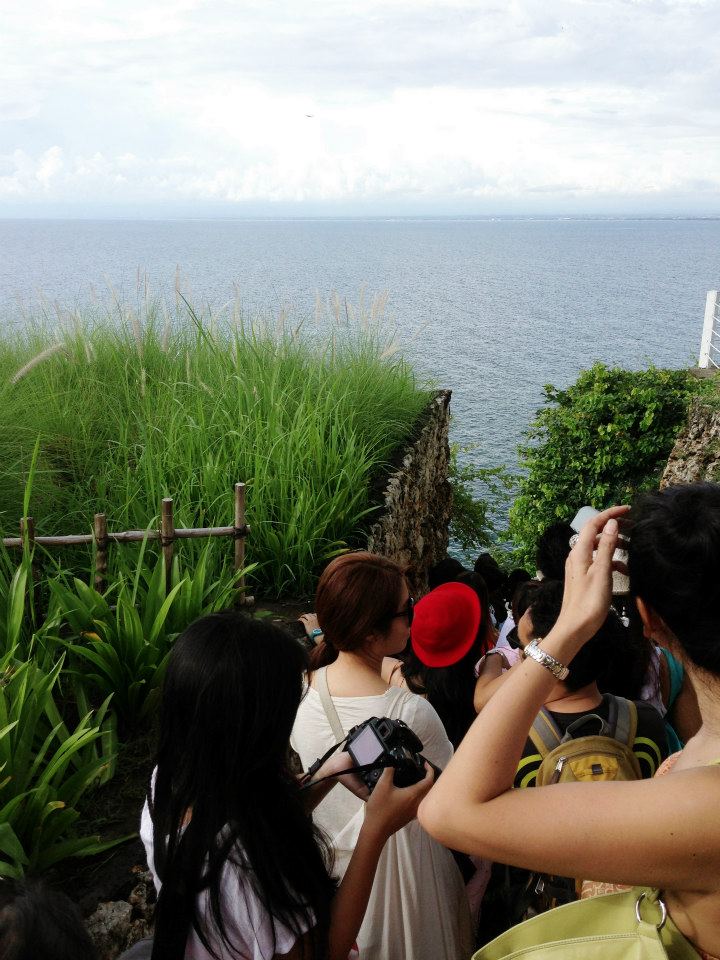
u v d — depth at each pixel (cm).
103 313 819
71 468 590
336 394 753
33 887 119
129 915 257
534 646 108
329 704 224
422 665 284
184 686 145
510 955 113
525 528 1705
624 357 9750
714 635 97
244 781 143
